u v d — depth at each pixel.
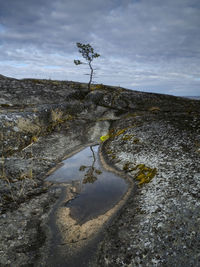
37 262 3.34
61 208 4.91
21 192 5.40
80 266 3.23
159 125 9.64
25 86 19.67
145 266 2.98
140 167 6.43
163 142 7.68
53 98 17.67
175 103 19.84
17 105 14.20
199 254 2.92
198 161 5.73
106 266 3.15
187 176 5.08
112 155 8.07
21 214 4.56
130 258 3.18
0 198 4.97
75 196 5.45
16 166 6.79
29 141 9.30
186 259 2.91
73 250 3.57
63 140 10.16
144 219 4.00
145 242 3.41
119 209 4.64
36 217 4.53
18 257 3.40
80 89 23.64
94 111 16.62
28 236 3.92
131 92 23.73
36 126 10.55
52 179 6.50
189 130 8.22
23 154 8.04
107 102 19.25
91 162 7.84
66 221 4.39
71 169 7.26
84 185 6.05
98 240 3.75
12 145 8.45
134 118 12.38
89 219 4.42
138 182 5.70
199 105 18.11
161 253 3.12
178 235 3.36
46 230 4.13
